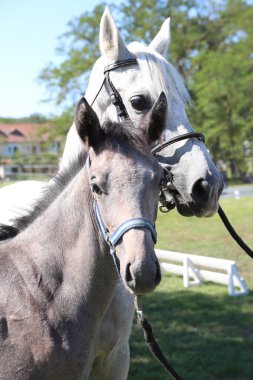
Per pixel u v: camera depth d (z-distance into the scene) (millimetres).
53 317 2432
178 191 3131
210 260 7805
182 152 3092
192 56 30797
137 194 2246
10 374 2336
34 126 39969
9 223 3393
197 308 6836
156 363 5148
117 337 3121
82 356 2463
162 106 2447
